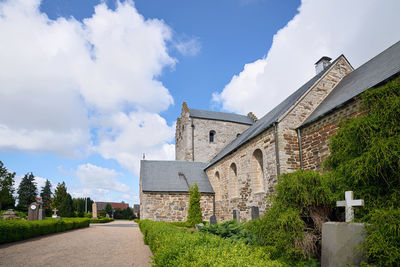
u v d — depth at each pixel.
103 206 92.00
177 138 38.50
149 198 21.89
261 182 16.31
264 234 7.04
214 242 5.16
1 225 11.01
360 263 4.81
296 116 14.13
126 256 9.02
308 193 7.16
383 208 5.56
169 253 5.00
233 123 35.22
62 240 12.89
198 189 21.66
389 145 6.02
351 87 12.68
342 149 7.70
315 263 5.96
